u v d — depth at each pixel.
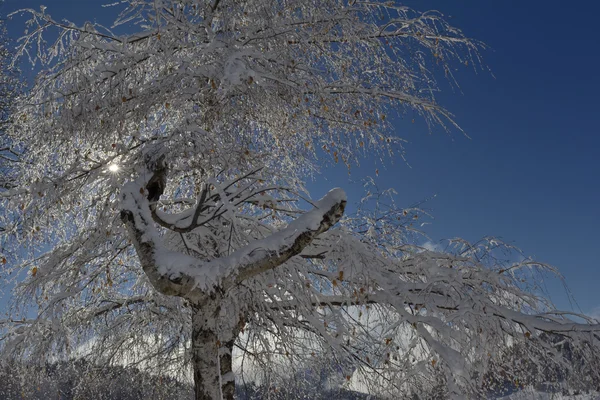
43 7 5.70
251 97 5.43
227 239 6.02
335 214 4.89
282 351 6.86
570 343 5.85
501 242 6.51
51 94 5.47
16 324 6.61
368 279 5.59
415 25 6.42
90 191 6.49
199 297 4.66
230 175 5.62
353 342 6.60
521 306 6.52
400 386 6.48
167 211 6.90
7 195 5.54
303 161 7.08
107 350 7.86
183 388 8.16
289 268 5.87
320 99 5.68
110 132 5.50
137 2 5.80
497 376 6.33
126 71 5.58
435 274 6.11
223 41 5.53
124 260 7.12
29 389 7.19
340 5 6.22
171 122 6.54
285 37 5.74
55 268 6.50
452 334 5.22
